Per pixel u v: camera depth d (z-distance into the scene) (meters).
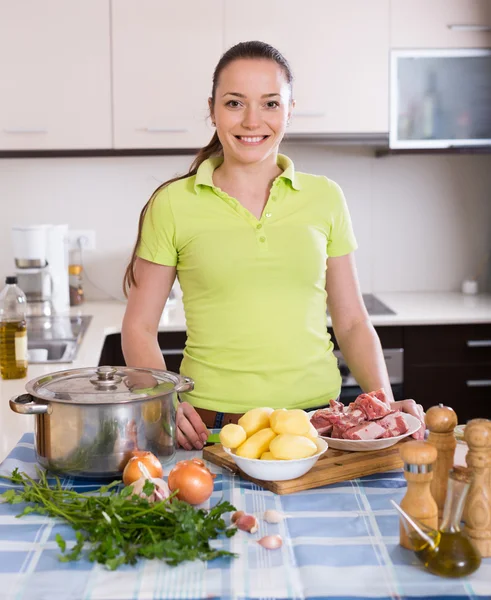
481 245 3.72
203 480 1.20
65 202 3.57
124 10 3.15
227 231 1.74
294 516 1.18
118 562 1.01
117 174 3.57
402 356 3.12
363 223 3.68
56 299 3.27
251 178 1.78
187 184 1.80
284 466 1.26
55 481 1.33
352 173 3.65
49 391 1.31
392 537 1.11
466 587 0.97
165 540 1.04
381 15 3.20
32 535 1.12
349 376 3.13
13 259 3.57
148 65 3.18
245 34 3.19
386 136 3.26
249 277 1.73
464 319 3.09
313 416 1.50
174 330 3.04
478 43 3.23
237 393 1.75
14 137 3.19
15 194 3.55
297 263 1.74
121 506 1.10
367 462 1.36
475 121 3.26
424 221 3.69
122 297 3.64
